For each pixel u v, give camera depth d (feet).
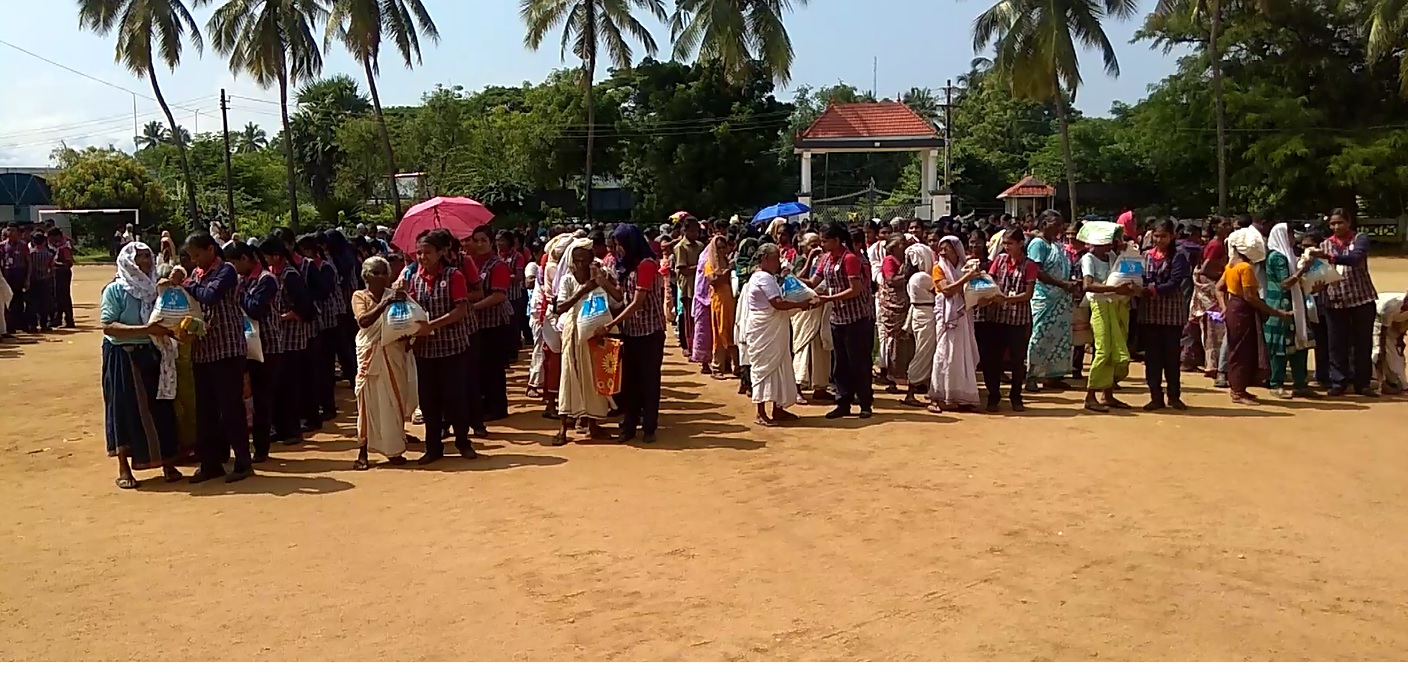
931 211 111.34
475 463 26.96
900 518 21.36
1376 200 139.54
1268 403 34.09
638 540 20.07
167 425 25.30
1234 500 22.44
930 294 34.63
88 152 175.63
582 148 145.48
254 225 145.38
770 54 107.86
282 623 16.11
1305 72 139.95
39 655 14.98
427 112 157.17
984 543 19.67
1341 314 34.68
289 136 123.24
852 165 207.51
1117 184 157.28
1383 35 108.37
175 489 24.73
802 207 69.10
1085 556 18.90
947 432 30.14
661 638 15.34
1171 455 26.63
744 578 17.89
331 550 19.71
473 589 17.51
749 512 21.93
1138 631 15.49
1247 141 140.36
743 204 139.03
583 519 21.52
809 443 28.96
